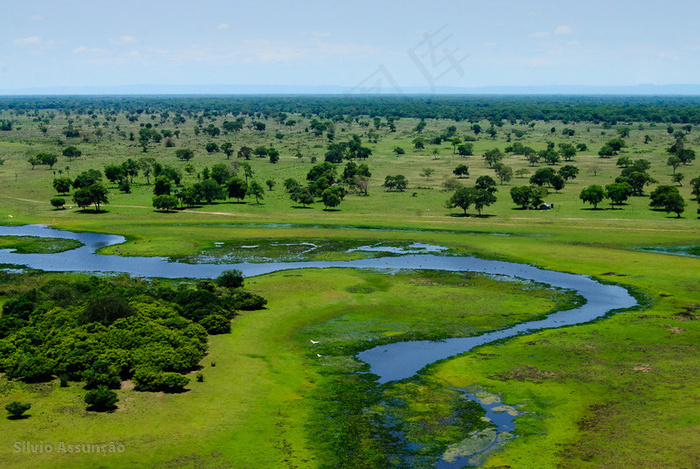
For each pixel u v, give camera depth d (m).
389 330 72.81
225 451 45.50
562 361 62.84
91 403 50.97
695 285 89.06
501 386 57.44
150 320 68.31
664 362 61.78
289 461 44.62
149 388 55.00
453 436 48.59
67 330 65.00
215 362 62.31
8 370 57.22
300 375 60.00
